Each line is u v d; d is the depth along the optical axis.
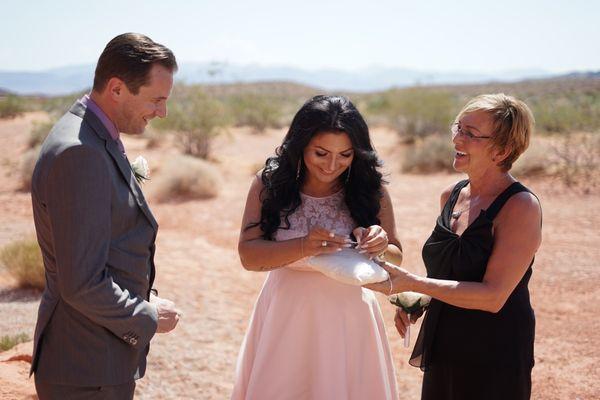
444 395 2.89
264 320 3.04
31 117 33.00
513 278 2.61
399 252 2.98
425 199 12.84
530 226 2.61
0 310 6.25
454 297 2.61
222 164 18.44
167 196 13.59
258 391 2.92
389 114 25.92
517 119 2.66
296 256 2.69
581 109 20.92
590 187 12.70
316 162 2.76
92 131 2.33
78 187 2.20
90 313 2.27
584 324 6.03
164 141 22.05
